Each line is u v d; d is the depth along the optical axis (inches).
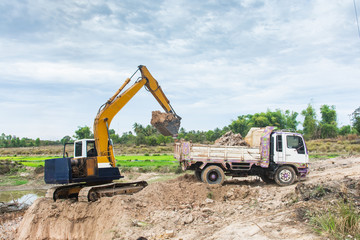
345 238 224.2
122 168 1149.1
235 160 526.3
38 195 804.0
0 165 1314.0
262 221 291.3
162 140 3572.8
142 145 3432.6
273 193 445.4
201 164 535.5
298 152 535.8
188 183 499.8
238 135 642.2
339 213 258.2
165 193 449.7
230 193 449.7
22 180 1066.1
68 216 426.6
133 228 334.6
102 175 491.5
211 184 506.0
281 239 237.1
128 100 539.5
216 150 525.7
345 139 2292.1
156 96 576.4
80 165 472.4
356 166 687.1
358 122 2220.7
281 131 549.3
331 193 342.6
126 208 381.4
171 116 575.8
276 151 533.0
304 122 2883.9
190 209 391.9
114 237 323.0
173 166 1171.3
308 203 323.3
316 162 1002.1
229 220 331.3
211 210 380.2
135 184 543.8
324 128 2773.1
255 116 3587.6
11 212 597.0
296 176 534.0
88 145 525.3
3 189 902.4
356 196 315.6
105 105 522.9
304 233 240.4
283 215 297.9
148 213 380.5
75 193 506.9
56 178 462.0
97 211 418.9
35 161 1866.4
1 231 476.7
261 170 552.1
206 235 287.9
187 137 3144.7
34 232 432.1
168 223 339.3
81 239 405.4
